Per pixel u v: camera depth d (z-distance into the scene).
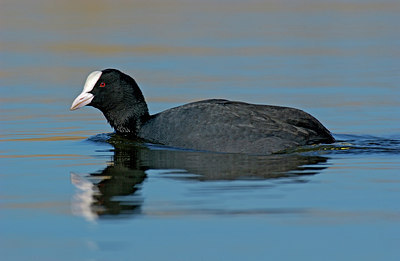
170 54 26.30
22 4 38.59
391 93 20.38
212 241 9.47
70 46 27.77
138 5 38.62
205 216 10.40
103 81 16.25
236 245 9.34
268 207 10.75
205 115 14.91
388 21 33.03
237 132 14.47
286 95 20.27
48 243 9.52
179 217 10.35
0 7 37.59
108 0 39.97
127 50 26.98
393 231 9.78
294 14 35.66
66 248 9.34
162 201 11.12
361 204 10.89
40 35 29.95
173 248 9.23
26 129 17.28
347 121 17.56
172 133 15.19
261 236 9.62
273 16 35.00
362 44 27.78
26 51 27.00
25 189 12.08
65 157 14.53
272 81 22.03
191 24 32.69
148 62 25.02
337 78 22.36
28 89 21.66
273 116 14.74
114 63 24.75
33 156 14.65
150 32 30.56
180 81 22.23
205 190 11.70
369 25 32.09
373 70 23.41
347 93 20.47
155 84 21.86
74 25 32.38
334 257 8.99
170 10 37.00
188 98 20.09
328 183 12.05
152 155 14.40
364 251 9.16
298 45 27.84
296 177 12.47
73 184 12.34
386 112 18.38
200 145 14.70
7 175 13.08
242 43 28.31
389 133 16.30
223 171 12.91
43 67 24.48
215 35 29.95
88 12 36.06
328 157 13.98
